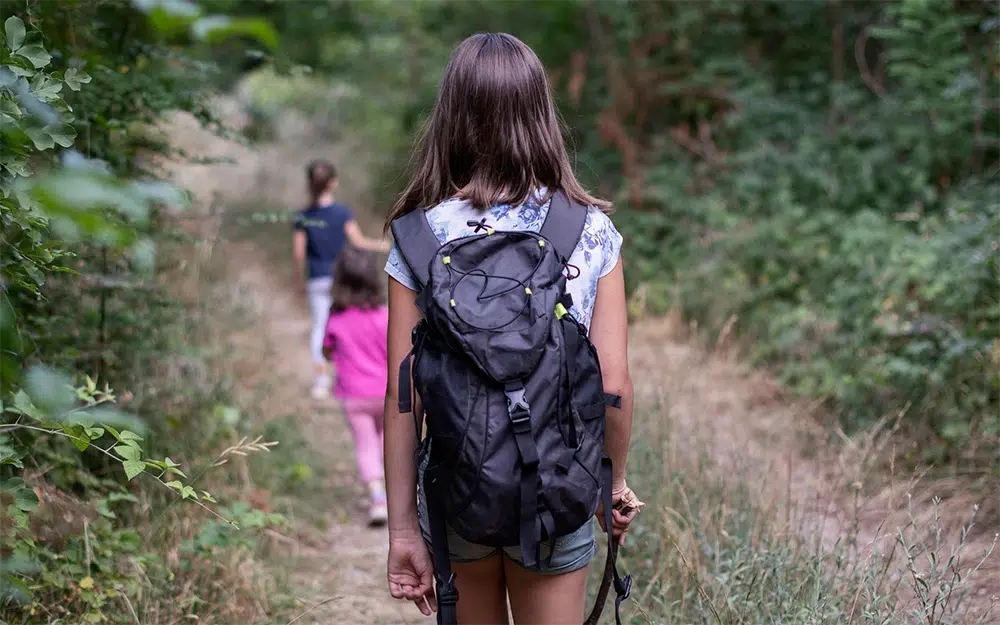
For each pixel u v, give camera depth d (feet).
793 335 18.26
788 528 10.14
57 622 8.28
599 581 10.23
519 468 5.51
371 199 43.78
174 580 10.09
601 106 30.37
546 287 5.76
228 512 10.51
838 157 24.22
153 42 12.17
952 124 21.71
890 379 15.11
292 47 41.75
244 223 13.73
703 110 28.91
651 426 13.84
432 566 6.28
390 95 40.68
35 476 9.04
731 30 29.32
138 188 3.31
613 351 6.20
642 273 25.14
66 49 9.43
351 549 13.52
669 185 26.84
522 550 5.56
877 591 8.62
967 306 14.96
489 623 6.51
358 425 15.51
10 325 4.34
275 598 10.74
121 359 12.66
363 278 15.61
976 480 12.49
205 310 16.60
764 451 14.12
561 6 32.58
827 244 21.47
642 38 30.14
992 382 13.75
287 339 27.30
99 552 9.52
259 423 16.35
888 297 16.92
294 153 47.24
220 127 13.04
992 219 16.43
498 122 6.17
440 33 38.40
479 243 5.91
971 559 10.50
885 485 12.61
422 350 5.79
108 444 11.41
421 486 6.25
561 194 6.28
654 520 10.98
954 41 21.68
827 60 29.09
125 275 11.68
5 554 7.02
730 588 8.75
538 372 5.57
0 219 6.15
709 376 18.43
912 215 19.84
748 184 24.56
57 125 6.20
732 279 22.22
